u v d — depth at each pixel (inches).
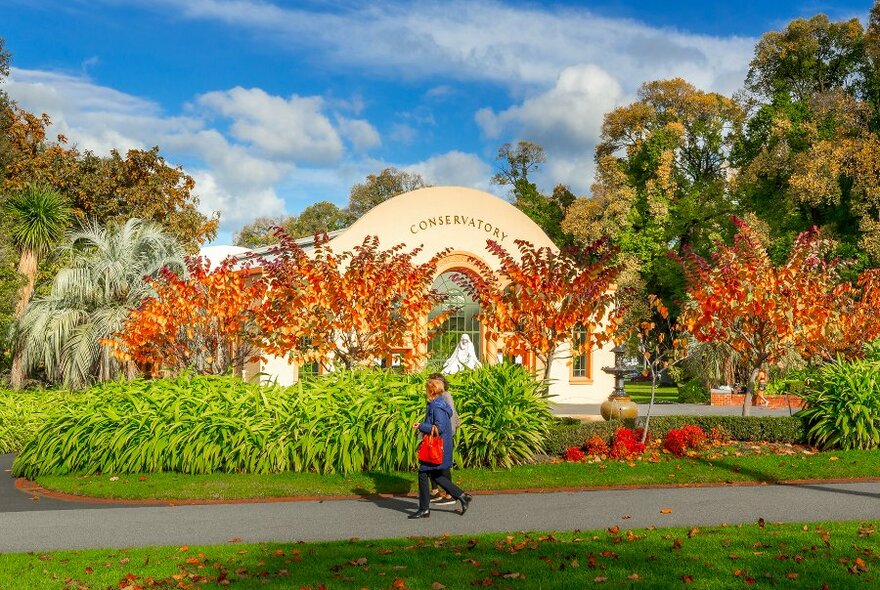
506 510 397.7
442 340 967.0
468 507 406.0
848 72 1750.7
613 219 1624.0
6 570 280.7
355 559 294.4
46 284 1016.2
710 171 1856.5
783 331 641.6
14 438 613.9
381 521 371.9
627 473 492.1
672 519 375.6
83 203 1326.3
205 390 520.7
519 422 513.3
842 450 583.2
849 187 1486.2
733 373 1177.4
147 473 475.5
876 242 1316.4
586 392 1056.2
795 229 1578.5
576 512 392.5
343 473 474.0
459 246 983.6
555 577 270.4
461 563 287.0
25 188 1239.5
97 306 833.5
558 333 642.2
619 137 1914.4
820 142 1437.0
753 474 499.5
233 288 629.9
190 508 404.2
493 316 649.0
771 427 628.1
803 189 1422.2
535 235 1031.6
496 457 506.3
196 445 476.7
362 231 930.1
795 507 406.0
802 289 666.2
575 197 2146.9
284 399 508.7
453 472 484.7
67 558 298.2
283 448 477.7
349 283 632.4
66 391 727.7
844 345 791.7
